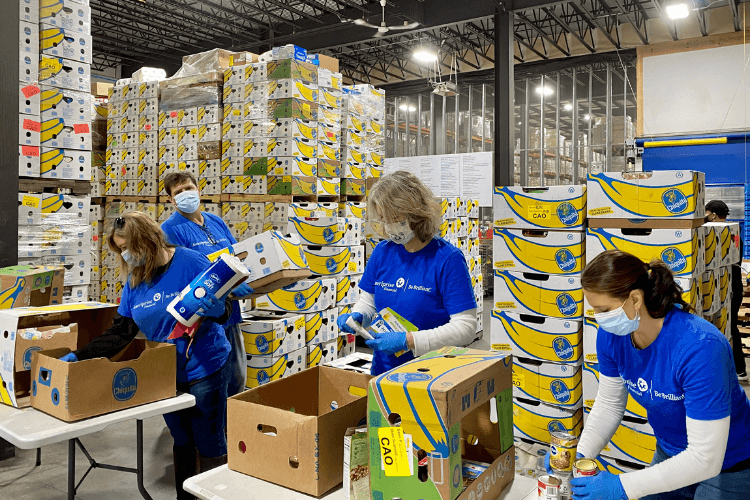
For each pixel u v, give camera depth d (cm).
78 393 183
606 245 281
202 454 245
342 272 490
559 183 1182
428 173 1081
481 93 1305
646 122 1059
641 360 154
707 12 1002
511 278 311
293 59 481
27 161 350
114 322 229
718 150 803
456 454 116
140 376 199
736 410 153
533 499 137
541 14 1070
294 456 137
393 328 192
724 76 994
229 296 247
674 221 263
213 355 239
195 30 1030
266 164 493
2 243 327
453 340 178
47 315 219
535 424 305
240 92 506
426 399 114
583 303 292
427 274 189
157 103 565
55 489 297
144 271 223
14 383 197
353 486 129
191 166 539
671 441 162
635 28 971
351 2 845
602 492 137
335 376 179
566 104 1198
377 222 192
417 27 778
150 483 305
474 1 727
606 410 170
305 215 500
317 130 511
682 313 149
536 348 303
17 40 334
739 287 474
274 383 165
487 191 1027
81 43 380
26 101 349
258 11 995
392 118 1376
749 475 155
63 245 370
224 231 336
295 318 431
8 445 334
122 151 592
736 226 436
